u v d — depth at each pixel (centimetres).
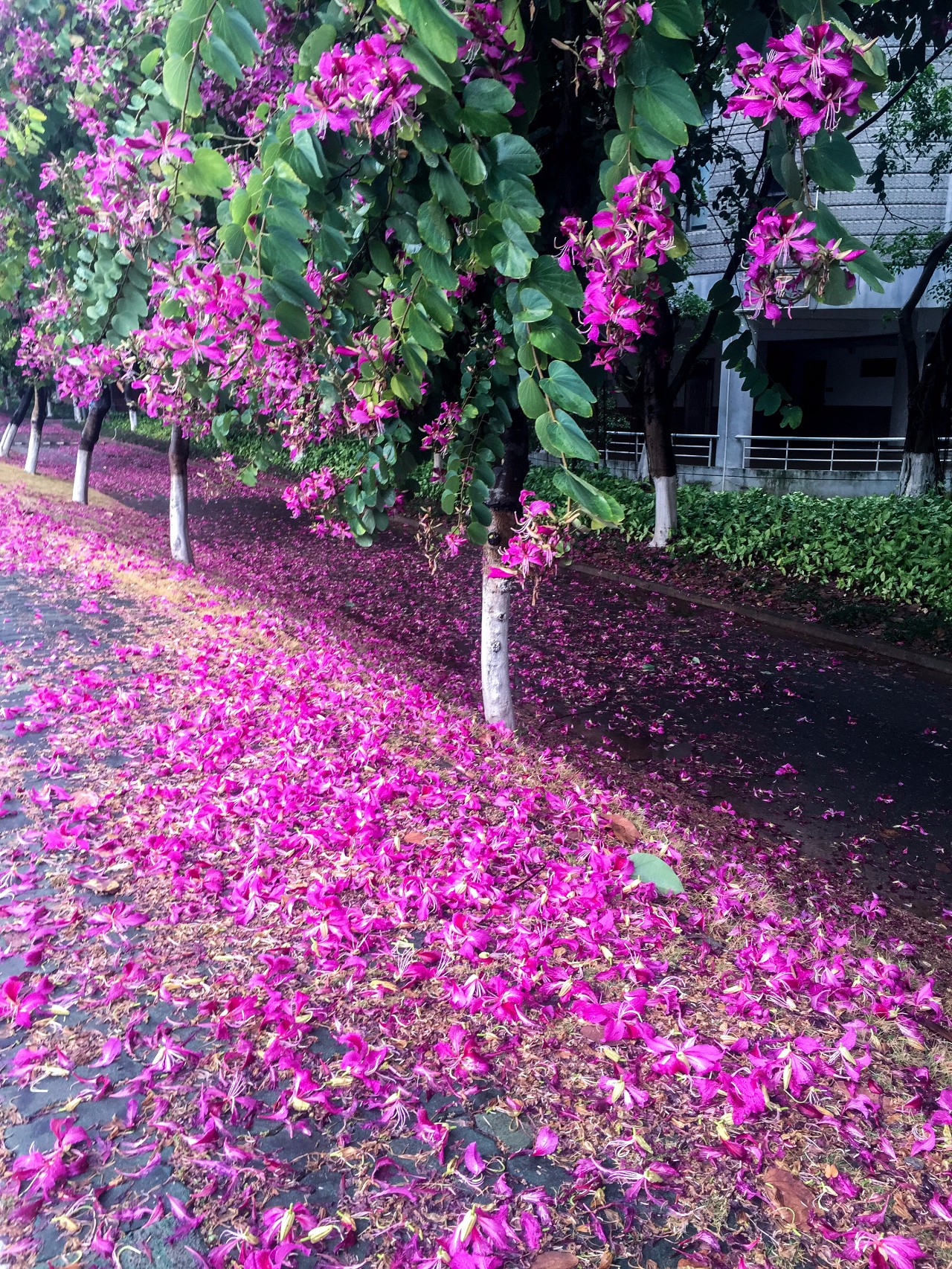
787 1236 175
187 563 1112
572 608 1096
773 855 488
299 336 227
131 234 270
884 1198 187
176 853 302
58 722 427
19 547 917
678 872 341
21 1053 210
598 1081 214
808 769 620
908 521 1114
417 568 1308
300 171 203
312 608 1045
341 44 221
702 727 703
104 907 273
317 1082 207
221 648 569
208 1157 183
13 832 320
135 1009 230
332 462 1745
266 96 360
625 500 1453
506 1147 192
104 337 473
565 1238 170
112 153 273
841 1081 226
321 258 238
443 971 252
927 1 466
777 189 577
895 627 934
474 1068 213
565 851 338
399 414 436
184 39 210
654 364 1249
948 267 1391
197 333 244
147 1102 198
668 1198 182
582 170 379
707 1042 232
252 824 333
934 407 1291
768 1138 202
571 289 216
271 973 245
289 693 484
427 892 286
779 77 181
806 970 279
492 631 546
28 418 3725
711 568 1217
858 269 196
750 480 1669
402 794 367
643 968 258
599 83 220
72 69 605
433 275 232
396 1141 191
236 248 220
